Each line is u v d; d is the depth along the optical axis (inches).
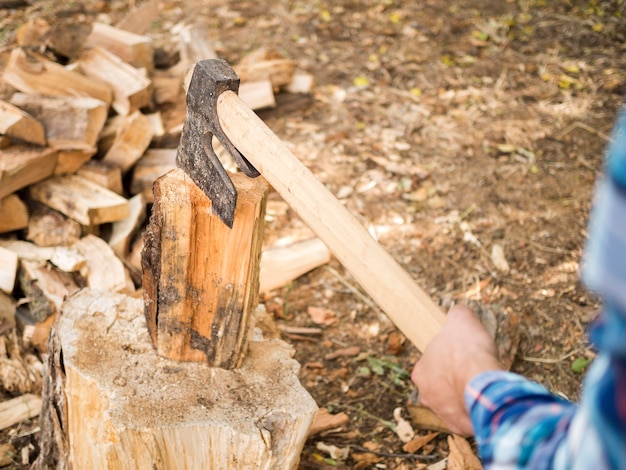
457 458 102.1
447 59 211.0
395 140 176.2
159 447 78.3
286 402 81.7
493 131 180.7
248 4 234.4
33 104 125.6
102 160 135.0
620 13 237.8
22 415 109.8
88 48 158.9
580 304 133.0
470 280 139.0
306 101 185.3
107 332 88.6
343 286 139.0
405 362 124.0
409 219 153.3
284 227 149.4
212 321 82.0
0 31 197.2
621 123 27.3
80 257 119.8
